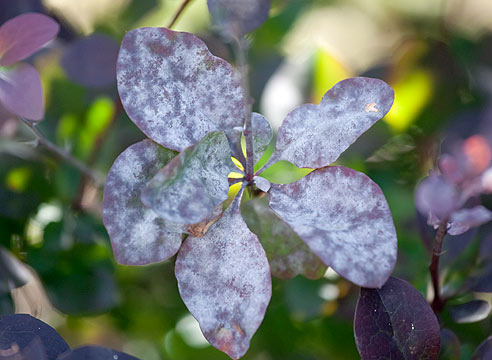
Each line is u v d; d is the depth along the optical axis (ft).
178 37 0.69
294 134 0.71
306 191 0.69
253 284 0.67
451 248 0.81
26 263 0.87
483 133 0.89
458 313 0.78
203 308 0.67
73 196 0.91
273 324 0.91
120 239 0.67
